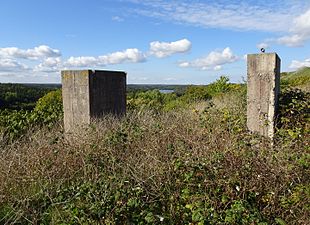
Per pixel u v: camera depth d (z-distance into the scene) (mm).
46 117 5906
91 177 3080
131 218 2322
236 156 2896
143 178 2818
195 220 2127
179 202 2516
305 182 2678
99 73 4953
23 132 5129
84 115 4867
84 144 3715
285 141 3381
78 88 4902
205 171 2646
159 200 2557
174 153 3158
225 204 2410
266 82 3752
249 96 3887
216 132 3746
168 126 4234
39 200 2873
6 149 3939
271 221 2326
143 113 5613
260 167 2779
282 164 2797
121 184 2609
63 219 2436
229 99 7074
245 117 4336
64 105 5145
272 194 2479
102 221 2289
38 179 3076
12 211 2582
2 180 3061
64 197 2732
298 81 10555
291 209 2377
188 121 4523
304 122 3848
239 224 2125
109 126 4426
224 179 2609
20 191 2955
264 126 3779
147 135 3912
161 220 2219
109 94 5172
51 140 3820
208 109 5258
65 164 3346
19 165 3330
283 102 4285
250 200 2463
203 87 13500
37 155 3494
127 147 3619
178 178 2748
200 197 2410
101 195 2508
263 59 3756
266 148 3217
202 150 3150
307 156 2783
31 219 2586
